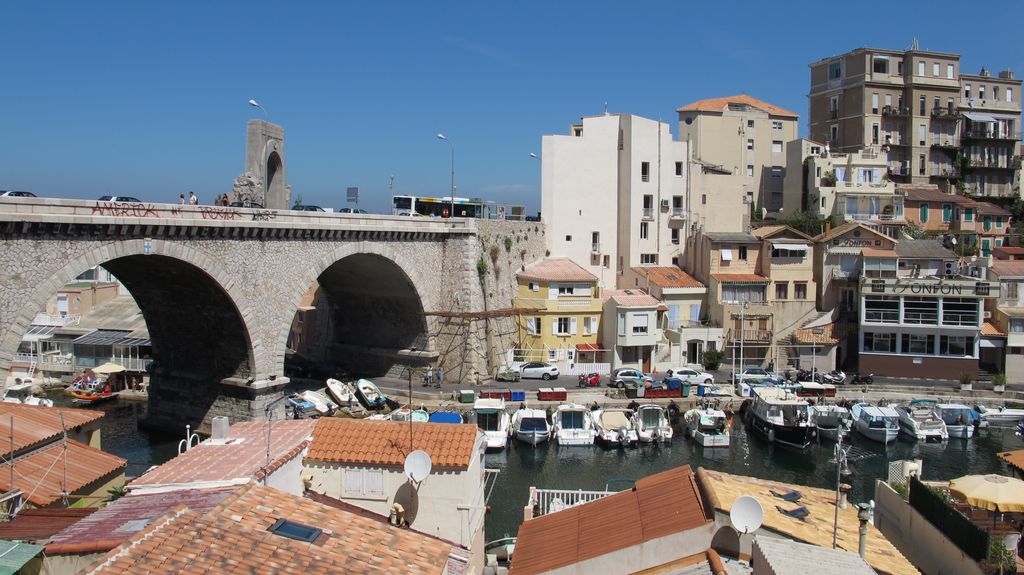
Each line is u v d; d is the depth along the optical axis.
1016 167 102.38
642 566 17.58
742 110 104.69
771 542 16.09
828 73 103.88
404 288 68.19
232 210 49.53
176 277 49.88
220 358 54.16
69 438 29.91
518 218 84.75
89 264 41.12
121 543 14.38
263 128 60.19
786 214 97.19
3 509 22.42
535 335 73.00
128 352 70.62
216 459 21.22
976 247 85.50
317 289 79.44
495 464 50.47
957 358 68.56
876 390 65.81
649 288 78.00
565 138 82.12
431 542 17.73
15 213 37.47
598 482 46.75
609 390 63.25
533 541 20.28
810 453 53.53
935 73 99.75
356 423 24.28
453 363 68.50
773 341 74.19
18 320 38.31
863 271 75.25
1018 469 30.84
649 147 82.62
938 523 22.81
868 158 91.81
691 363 74.19
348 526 17.33
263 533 15.88
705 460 51.59
